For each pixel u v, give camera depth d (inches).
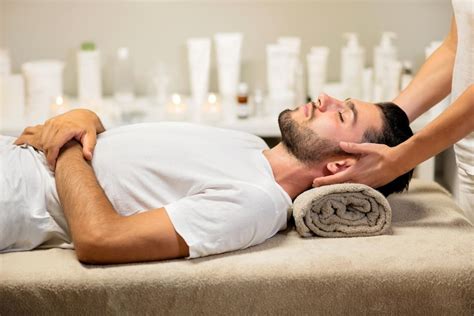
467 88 58.1
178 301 53.6
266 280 53.4
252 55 114.2
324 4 111.8
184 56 114.3
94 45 107.3
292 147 62.1
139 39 113.3
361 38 113.3
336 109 62.4
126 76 107.7
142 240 54.5
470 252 56.1
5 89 102.5
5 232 60.1
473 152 63.6
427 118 97.2
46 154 63.3
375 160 59.9
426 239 59.0
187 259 55.7
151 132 64.7
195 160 60.6
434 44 98.8
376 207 60.1
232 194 56.5
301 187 63.0
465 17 60.7
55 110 99.6
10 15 111.7
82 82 107.3
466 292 54.0
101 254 54.2
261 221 57.2
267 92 115.6
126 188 60.7
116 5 111.7
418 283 53.7
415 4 111.4
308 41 113.5
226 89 109.3
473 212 66.2
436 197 70.4
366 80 104.9
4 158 63.7
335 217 60.2
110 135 66.4
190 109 106.6
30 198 61.6
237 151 63.3
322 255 55.7
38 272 53.8
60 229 61.7
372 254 55.7
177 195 60.3
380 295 53.9
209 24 112.8
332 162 61.4
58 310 53.3
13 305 52.9
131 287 53.1
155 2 111.6
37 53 113.6
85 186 57.4
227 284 53.4
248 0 111.4
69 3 111.4
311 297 53.8
